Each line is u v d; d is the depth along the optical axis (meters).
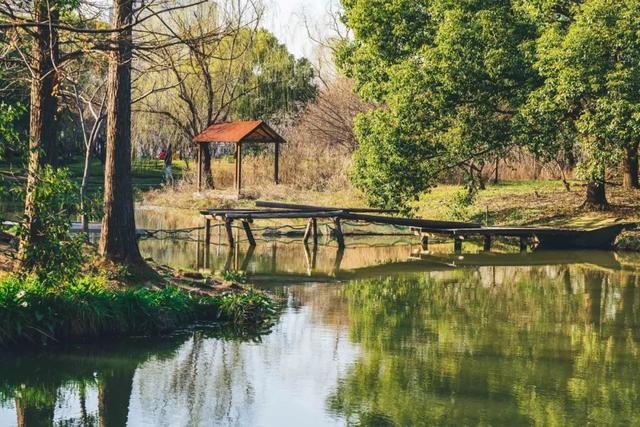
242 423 9.78
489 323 15.45
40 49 13.30
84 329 12.88
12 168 13.69
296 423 9.80
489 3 26.27
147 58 12.79
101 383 11.27
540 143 26.36
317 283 19.69
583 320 15.79
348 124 45.22
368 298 17.83
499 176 40.72
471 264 23.64
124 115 14.84
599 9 23.52
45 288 12.59
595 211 30.23
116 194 14.84
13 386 11.07
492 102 27.08
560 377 11.83
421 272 21.92
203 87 46.22
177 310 14.12
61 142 43.91
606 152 25.25
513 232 26.70
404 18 28.02
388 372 11.98
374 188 27.47
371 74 29.11
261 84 50.66
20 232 12.32
